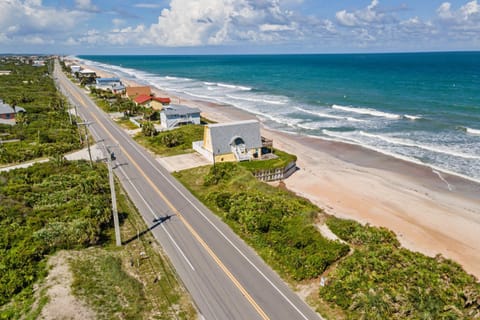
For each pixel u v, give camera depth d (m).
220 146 45.75
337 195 40.34
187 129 62.59
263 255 25.48
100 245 26.41
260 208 30.69
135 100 85.56
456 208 37.06
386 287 20.94
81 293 20.03
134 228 29.33
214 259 24.97
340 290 20.98
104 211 30.55
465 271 25.23
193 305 20.42
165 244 26.98
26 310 18.58
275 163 44.25
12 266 22.17
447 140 57.78
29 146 51.50
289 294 21.47
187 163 46.41
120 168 44.66
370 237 27.67
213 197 34.59
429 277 22.06
